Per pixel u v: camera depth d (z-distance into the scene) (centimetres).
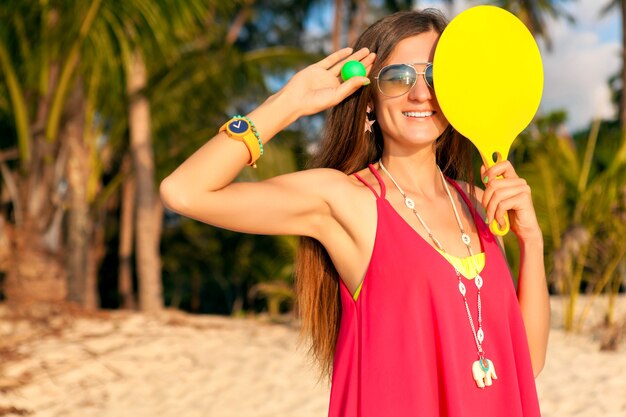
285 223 166
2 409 565
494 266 173
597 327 876
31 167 927
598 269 873
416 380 159
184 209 154
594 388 608
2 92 984
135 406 590
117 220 1898
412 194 179
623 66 1241
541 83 176
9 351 701
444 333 161
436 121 177
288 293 1029
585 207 865
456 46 171
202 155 157
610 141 877
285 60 1216
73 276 1043
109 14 859
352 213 168
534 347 184
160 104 1200
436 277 163
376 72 178
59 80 919
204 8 917
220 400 599
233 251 1781
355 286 170
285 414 562
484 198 171
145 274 1141
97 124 1274
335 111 190
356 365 166
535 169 873
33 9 854
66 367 675
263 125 161
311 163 196
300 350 759
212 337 823
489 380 163
